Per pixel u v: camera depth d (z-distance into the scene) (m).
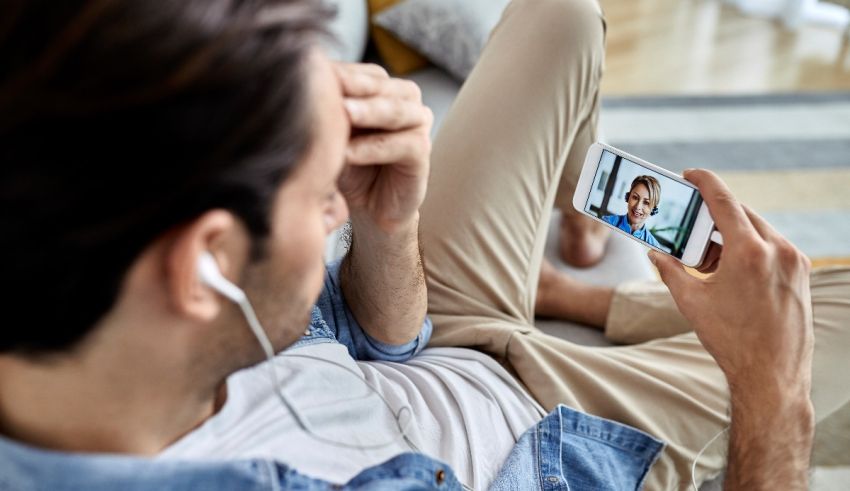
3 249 0.37
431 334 0.98
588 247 1.38
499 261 1.04
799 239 1.86
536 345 0.93
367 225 0.78
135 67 0.36
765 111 2.41
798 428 0.74
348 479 0.61
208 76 0.37
